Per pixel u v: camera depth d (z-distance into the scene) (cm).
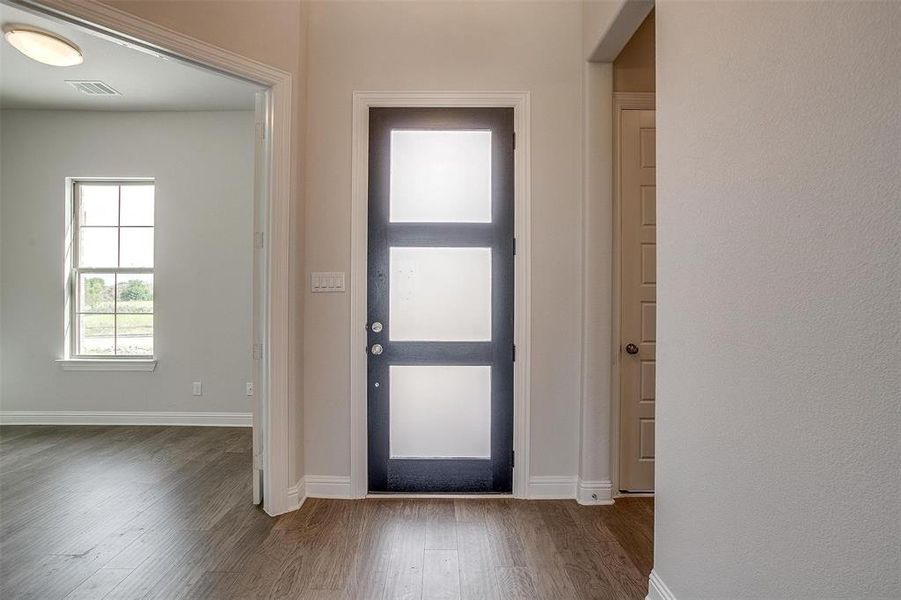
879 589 78
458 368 259
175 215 403
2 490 263
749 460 110
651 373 260
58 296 405
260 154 238
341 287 253
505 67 255
